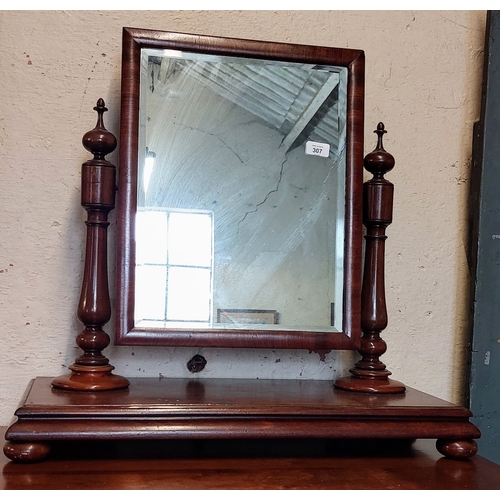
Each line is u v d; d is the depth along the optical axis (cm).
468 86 86
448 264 85
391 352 83
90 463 58
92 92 77
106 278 68
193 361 78
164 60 72
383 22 84
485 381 82
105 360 68
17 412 56
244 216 74
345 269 74
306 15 82
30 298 75
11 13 75
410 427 62
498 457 81
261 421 60
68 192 76
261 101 75
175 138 72
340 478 56
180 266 71
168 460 60
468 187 86
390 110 84
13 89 75
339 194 75
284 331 72
